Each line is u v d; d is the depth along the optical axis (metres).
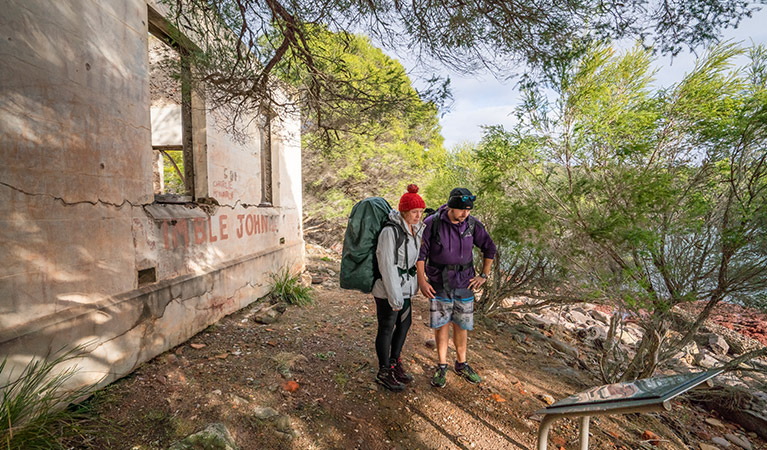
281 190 6.21
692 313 3.51
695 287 3.35
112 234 2.64
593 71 3.61
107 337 2.53
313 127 4.14
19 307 1.99
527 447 2.66
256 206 5.25
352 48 3.28
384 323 3.00
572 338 6.04
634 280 3.44
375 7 2.54
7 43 1.92
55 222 2.19
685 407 4.12
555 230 4.11
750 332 6.05
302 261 7.07
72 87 2.30
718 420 3.96
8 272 1.93
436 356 3.93
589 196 3.69
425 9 2.62
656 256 3.29
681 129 3.40
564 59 3.00
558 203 4.04
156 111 7.18
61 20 2.22
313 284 6.59
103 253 2.55
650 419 3.55
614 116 3.54
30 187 2.04
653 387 1.21
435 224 3.15
